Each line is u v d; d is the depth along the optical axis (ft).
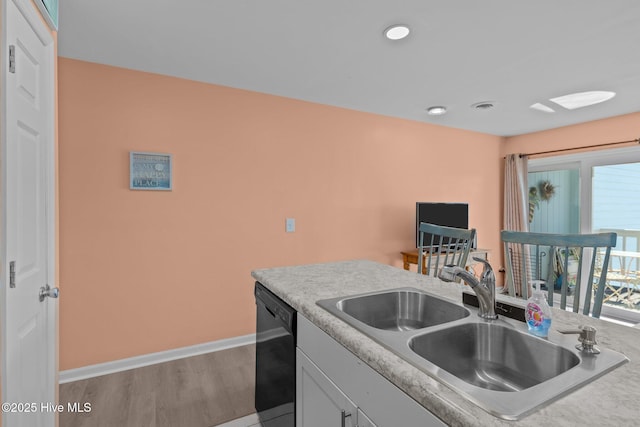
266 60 7.66
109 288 7.89
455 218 12.93
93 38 6.66
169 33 6.49
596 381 2.36
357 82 8.96
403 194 12.58
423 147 13.03
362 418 2.98
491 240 15.14
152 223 8.33
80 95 7.56
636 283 11.80
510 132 14.58
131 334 8.14
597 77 8.52
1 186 3.40
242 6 5.63
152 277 8.36
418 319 4.71
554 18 5.91
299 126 10.37
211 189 9.04
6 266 3.45
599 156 12.49
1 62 3.37
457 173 13.99
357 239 11.57
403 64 7.84
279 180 10.05
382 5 5.59
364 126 11.64
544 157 14.10
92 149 7.68
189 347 8.80
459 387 2.24
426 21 6.05
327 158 10.92
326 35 6.57
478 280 3.69
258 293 5.78
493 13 5.78
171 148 8.52
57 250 5.34
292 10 5.74
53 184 5.04
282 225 10.13
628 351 2.87
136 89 8.13
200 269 8.94
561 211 13.91
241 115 9.45
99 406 6.60
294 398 4.42
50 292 4.68
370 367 2.88
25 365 4.00
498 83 8.96
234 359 8.61
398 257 12.51
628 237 11.93
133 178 8.05
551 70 8.13
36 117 4.43
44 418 4.71
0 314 3.36
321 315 3.71
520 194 14.55
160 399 6.87
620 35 6.48
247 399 6.90
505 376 3.35
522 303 4.19
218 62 7.76
